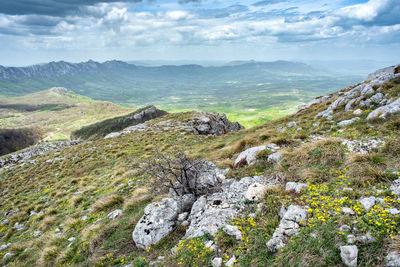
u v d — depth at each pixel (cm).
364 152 754
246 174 894
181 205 844
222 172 998
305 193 619
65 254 841
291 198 625
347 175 646
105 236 858
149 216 783
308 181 678
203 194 897
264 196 673
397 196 500
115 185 1481
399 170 597
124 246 773
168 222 754
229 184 874
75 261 791
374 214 462
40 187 1970
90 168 2122
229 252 523
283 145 1060
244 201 699
